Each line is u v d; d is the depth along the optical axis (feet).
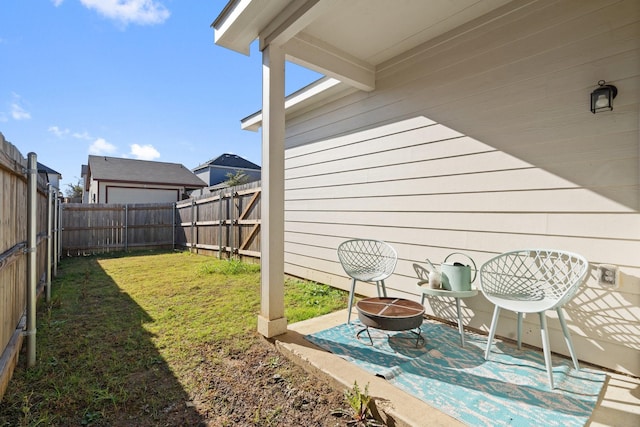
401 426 5.24
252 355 8.02
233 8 8.66
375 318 7.48
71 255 26.61
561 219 7.66
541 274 7.93
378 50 11.03
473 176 9.29
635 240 6.72
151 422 5.52
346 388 6.31
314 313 11.16
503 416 5.34
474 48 9.25
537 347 8.09
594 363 7.24
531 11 8.13
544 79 7.91
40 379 6.79
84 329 9.63
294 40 9.77
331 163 14.48
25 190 9.06
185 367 7.40
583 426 5.13
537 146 8.04
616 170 6.92
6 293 6.97
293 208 16.98
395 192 11.55
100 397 6.07
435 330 9.41
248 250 21.71
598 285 7.15
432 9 8.79
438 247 10.17
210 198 26.00
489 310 9.03
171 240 31.86
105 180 45.65
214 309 11.66
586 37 7.30
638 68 6.66
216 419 5.62
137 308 11.78
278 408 5.92
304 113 16.07
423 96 10.59
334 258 14.46
